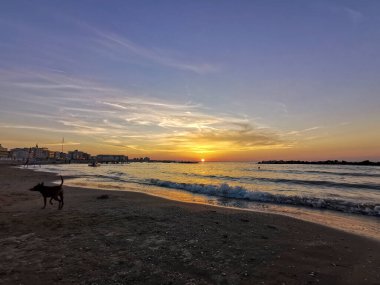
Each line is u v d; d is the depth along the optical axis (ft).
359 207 49.14
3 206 44.88
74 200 53.21
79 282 17.87
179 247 25.05
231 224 34.78
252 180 123.54
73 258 21.95
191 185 81.92
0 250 23.58
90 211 41.11
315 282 18.62
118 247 24.77
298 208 50.65
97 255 22.68
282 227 34.09
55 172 169.89
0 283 17.48
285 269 20.72
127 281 18.12
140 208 44.80
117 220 35.27
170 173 193.77
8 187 73.97
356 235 31.14
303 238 29.43
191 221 35.83
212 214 41.14
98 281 18.04
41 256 22.27
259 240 28.07
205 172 207.31
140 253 23.32
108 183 100.58
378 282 18.75
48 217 36.37
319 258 23.31
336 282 18.70
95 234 28.73
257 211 46.26
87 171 197.16
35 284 17.49
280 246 26.30
